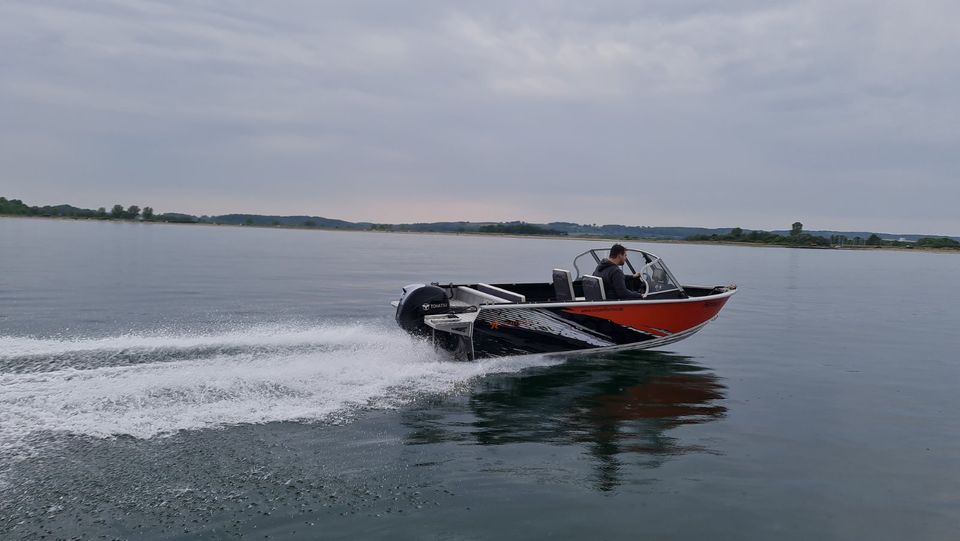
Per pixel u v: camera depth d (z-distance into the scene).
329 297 14.99
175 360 6.88
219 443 4.59
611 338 8.30
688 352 9.30
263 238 75.06
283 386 6.05
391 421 5.34
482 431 5.25
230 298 14.15
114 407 5.21
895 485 4.41
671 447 5.06
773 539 3.59
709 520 3.80
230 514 3.56
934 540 3.62
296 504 3.73
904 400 6.75
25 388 5.62
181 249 37.22
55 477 3.92
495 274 23.55
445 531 3.52
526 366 7.80
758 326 12.44
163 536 3.28
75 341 7.90
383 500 3.86
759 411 6.18
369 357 7.45
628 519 3.77
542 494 4.07
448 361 7.66
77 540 3.21
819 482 4.43
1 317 10.33
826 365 8.57
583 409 6.03
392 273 23.62
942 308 16.41
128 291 14.69
